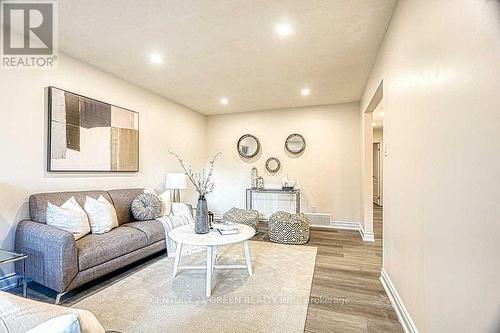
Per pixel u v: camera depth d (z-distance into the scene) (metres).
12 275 2.44
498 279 0.88
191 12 2.21
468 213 1.06
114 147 3.62
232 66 3.35
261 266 3.00
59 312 0.80
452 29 1.19
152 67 3.39
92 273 2.35
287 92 4.44
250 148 5.76
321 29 2.49
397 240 2.10
